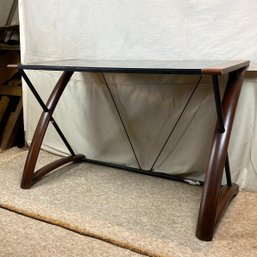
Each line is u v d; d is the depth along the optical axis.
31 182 1.67
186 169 1.81
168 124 1.81
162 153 1.88
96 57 1.91
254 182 1.66
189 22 1.62
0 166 1.96
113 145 2.03
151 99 1.83
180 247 1.18
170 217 1.40
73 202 1.52
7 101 2.53
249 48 1.51
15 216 1.40
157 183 1.78
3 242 1.21
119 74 1.88
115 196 1.61
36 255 1.13
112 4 1.78
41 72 2.14
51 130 2.21
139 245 1.19
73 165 2.01
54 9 1.97
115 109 1.96
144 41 1.75
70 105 2.09
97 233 1.26
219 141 1.27
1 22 2.59
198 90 1.69
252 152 1.63
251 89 1.57
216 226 1.29
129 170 1.93
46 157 2.18
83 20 1.89
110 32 1.83
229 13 1.52
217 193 1.23
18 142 2.53
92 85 1.99
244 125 1.62
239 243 1.21
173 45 1.68
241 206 1.52
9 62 2.54
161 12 1.67
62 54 2.02
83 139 2.12
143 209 1.48
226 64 1.24
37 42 2.10
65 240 1.23
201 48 1.62
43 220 1.37
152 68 1.13
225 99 1.34
